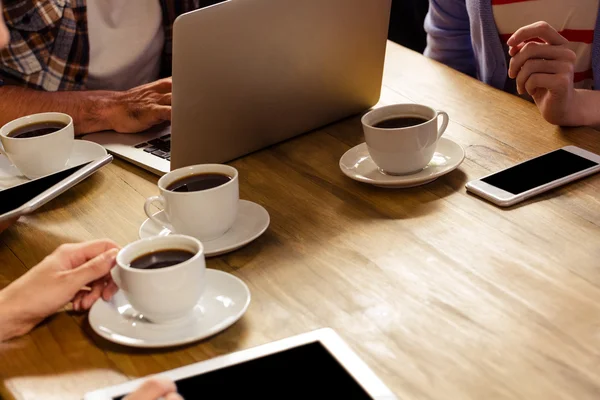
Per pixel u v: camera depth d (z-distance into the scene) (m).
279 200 1.27
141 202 1.29
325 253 1.11
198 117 1.29
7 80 1.79
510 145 1.39
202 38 1.21
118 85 1.93
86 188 1.36
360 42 1.46
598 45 1.79
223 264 1.11
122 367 0.92
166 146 1.47
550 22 1.83
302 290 1.03
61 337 0.98
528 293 0.98
